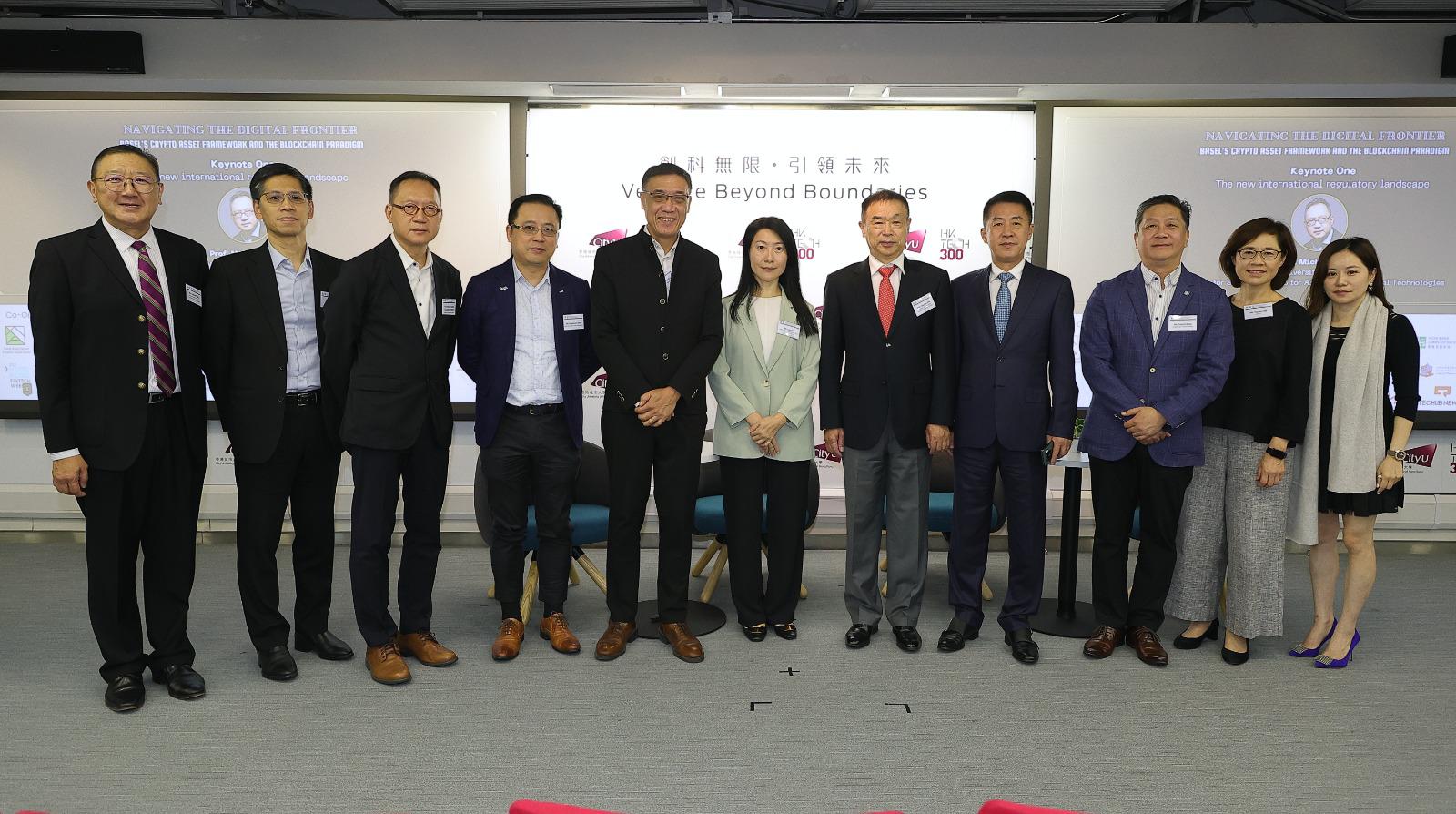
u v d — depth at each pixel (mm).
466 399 5723
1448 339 5684
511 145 5598
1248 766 2814
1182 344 3609
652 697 3320
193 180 5586
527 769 2768
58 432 2979
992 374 3658
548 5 5461
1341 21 5578
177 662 3348
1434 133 5617
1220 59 5367
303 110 5578
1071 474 4184
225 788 2643
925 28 5340
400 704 3246
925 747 2938
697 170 5676
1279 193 5660
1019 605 3764
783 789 2652
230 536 5754
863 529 3859
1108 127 5648
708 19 5582
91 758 2818
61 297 2980
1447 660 3766
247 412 3301
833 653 3799
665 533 3754
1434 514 5645
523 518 3777
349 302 3324
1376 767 2812
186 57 5293
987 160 5699
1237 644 3715
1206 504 3754
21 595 4586
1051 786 2682
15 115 5516
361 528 3416
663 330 3598
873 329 3736
